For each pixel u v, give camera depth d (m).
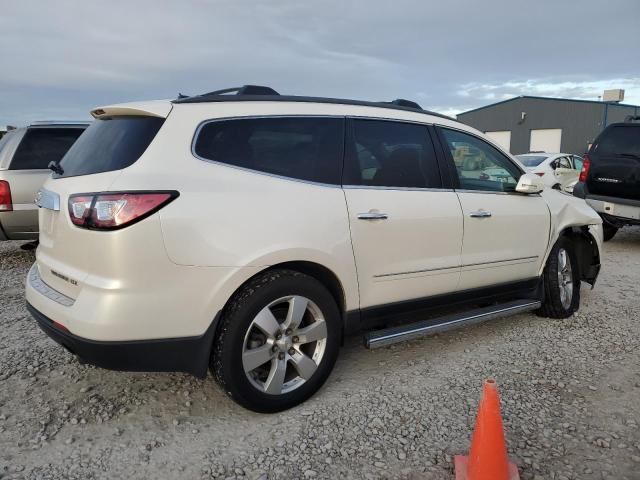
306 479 2.58
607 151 8.41
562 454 2.76
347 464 2.69
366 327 3.55
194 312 2.79
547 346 4.20
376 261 3.45
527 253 4.46
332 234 3.20
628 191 8.16
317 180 3.28
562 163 14.24
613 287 6.02
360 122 3.57
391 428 3.00
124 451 2.79
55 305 2.85
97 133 3.21
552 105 37.62
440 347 4.17
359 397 3.35
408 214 3.58
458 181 4.02
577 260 5.09
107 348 2.65
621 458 2.73
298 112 3.32
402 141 3.77
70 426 3.02
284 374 3.11
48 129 7.04
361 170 3.48
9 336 4.36
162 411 3.19
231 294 2.88
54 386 3.49
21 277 6.41
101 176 2.77
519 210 4.36
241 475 2.60
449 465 2.68
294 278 3.06
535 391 3.44
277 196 3.05
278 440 2.89
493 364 3.85
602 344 4.24
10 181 6.74
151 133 2.88
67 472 2.61
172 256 2.70
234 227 2.86
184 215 2.73
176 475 2.60
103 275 2.65
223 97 3.16
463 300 4.11
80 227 2.70
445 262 3.84
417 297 3.76
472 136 4.28
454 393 3.41
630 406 3.25
